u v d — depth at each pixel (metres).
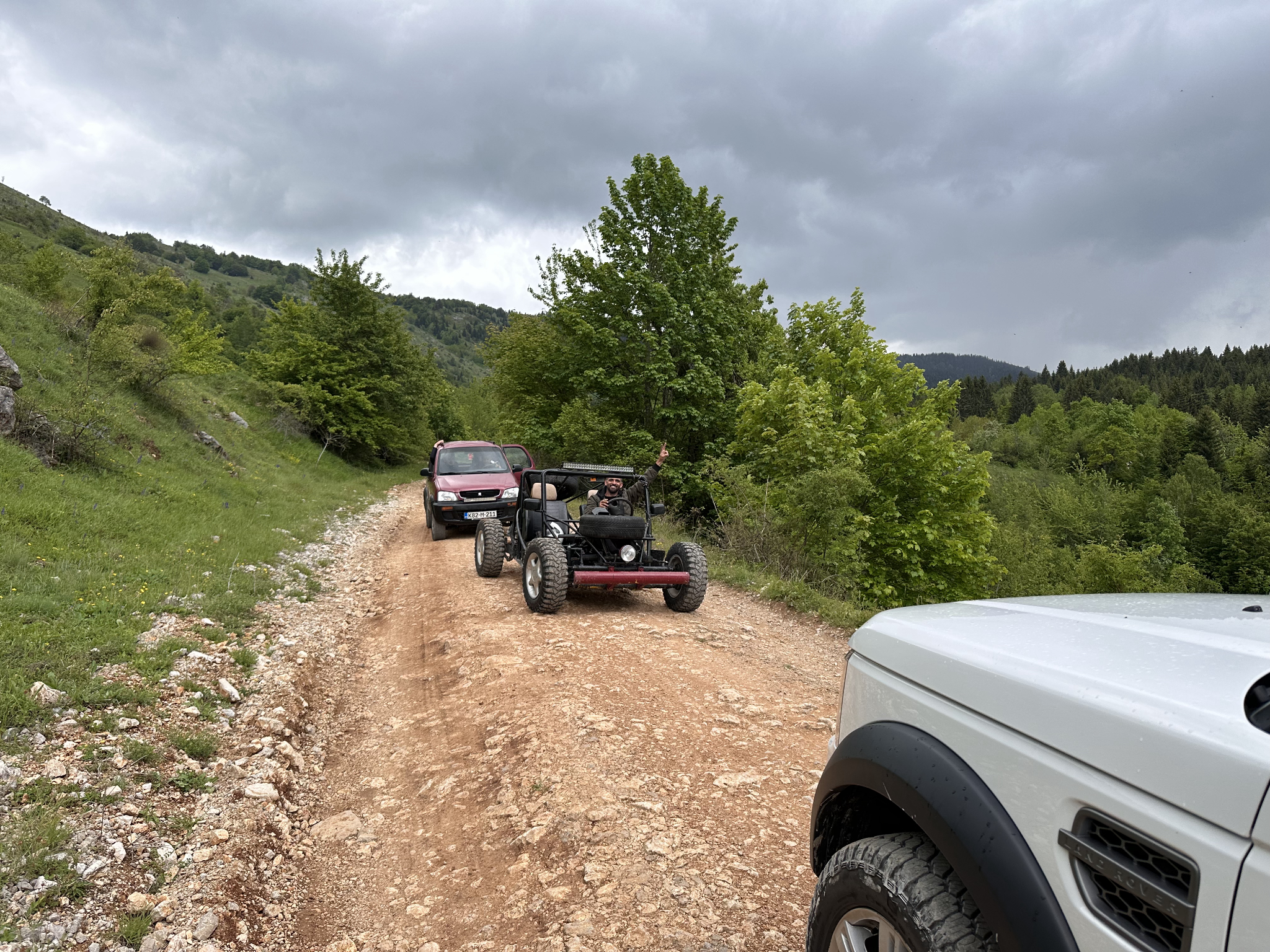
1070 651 1.42
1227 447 95.12
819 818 1.87
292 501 16.53
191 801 3.53
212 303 103.75
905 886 1.44
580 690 5.01
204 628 6.12
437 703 5.26
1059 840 1.20
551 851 3.18
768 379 19.98
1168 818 1.03
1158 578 48.16
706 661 5.90
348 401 29.77
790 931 2.59
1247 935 0.89
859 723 1.83
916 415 18.41
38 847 2.86
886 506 16.86
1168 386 175.88
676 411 19.55
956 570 18.06
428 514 14.98
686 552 7.57
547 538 7.51
